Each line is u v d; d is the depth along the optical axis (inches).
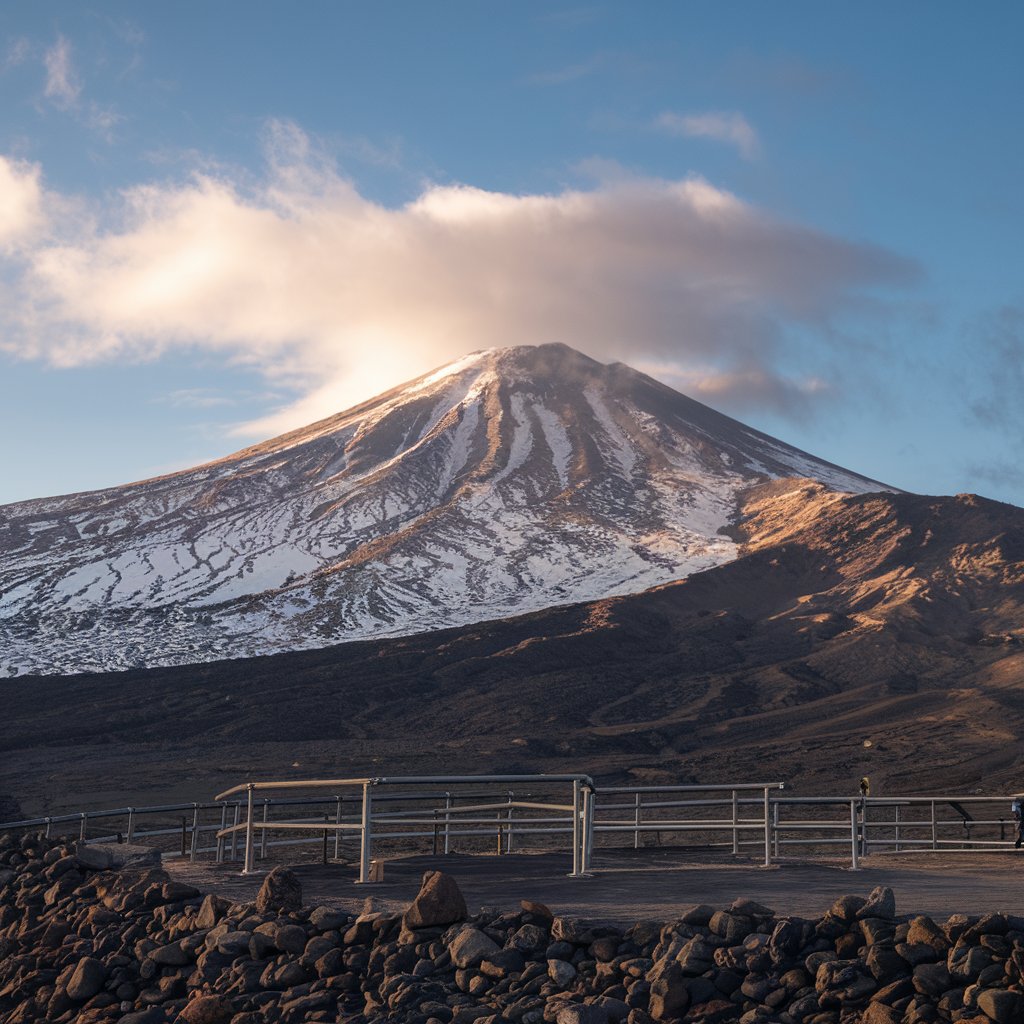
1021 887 547.2
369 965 446.3
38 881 701.3
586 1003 376.8
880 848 1514.5
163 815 2775.6
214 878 687.1
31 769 3759.8
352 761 3666.3
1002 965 338.0
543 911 436.8
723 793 3021.7
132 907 587.5
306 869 711.1
